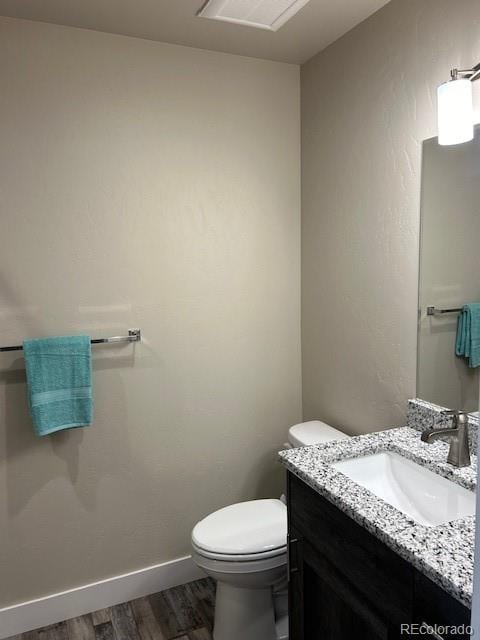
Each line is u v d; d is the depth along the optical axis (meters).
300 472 1.54
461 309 1.63
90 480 2.22
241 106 2.31
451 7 1.59
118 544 2.30
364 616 1.33
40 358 1.98
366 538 1.29
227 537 1.92
